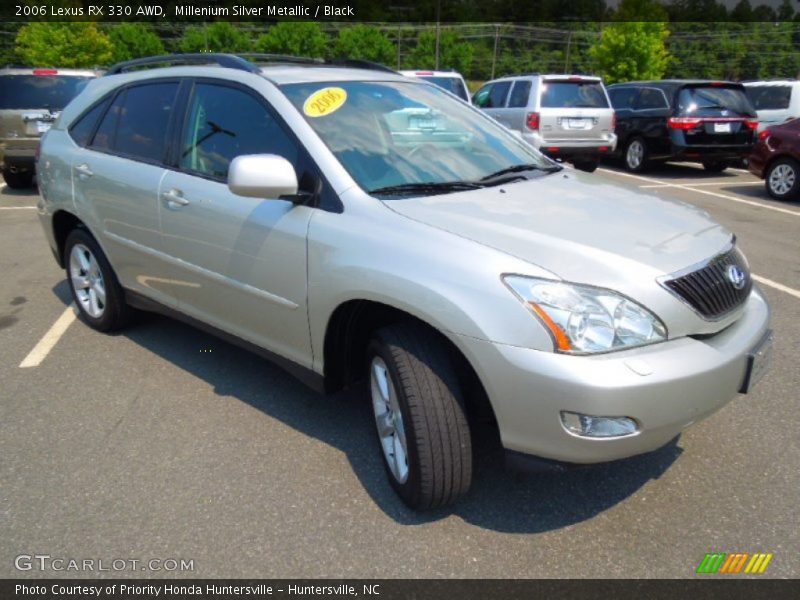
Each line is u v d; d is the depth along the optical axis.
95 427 3.40
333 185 2.89
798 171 9.55
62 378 3.96
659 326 2.36
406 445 2.58
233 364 4.14
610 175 12.77
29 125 10.17
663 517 2.71
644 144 12.82
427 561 2.48
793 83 13.72
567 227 2.62
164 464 3.08
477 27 59.69
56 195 4.57
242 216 3.17
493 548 2.55
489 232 2.54
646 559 2.48
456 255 2.45
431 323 2.44
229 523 2.69
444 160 3.27
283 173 2.78
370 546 2.56
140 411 3.57
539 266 2.35
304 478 2.98
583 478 2.98
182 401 3.68
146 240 3.85
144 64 4.28
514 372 2.29
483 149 3.53
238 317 3.41
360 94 3.42
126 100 4.18
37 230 7.88
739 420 3.44
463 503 2.81
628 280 2.35
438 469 2.52
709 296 2.51
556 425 2.28
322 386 3.08
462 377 2.59
